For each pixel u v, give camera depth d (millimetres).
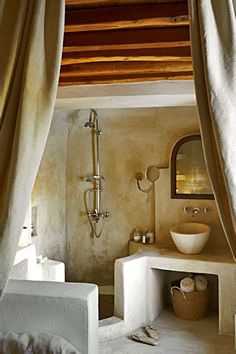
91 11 1885
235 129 1364
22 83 1450
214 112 1360
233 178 1357
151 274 3855
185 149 4352
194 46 1400
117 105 3189
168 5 1828
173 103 3061
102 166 4797
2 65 1479
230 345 3271
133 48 2162
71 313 2129
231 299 3477
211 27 1376
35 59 1447
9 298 2199
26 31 1471
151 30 2059
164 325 3738
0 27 1490
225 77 1369
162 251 4039
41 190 4199
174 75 2607
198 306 3852
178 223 4391
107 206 4797
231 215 1403
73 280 4914
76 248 4914
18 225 1460
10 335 2051
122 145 4703
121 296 3547
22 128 1425
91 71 2559
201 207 4281
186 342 3340
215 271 3553
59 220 4719
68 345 1997
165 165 4504
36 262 3611
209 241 4250
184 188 4367
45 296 2162
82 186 4867
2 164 1487
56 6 1461
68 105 3205
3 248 1442
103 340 3359
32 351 1934
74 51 2227
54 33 1453
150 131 4555
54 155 4566
